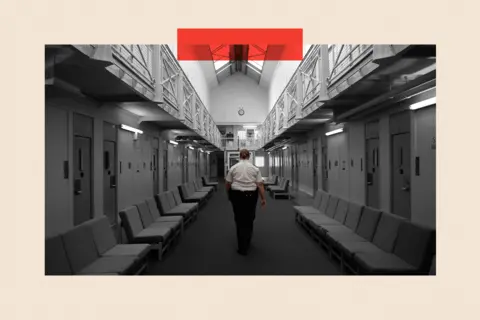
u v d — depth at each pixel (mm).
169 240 5227
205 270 4191
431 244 3158
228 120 24125
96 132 4414
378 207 5207
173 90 5922
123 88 3789
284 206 10000
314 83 5656
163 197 7086
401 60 3102
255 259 4660
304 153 12023
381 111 5043
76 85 3621
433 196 3676
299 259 4645
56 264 2980
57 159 3465
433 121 3682
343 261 4035
